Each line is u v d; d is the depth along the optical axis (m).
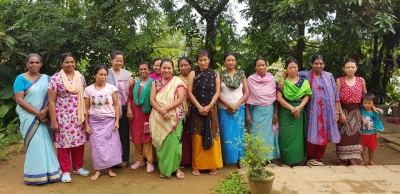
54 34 5.27
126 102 3.97
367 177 3.52
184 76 3.86
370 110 4.11
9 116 6.21
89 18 5.43
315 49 6.03
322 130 3.95
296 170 3.73
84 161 4.36
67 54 3.46
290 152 4.04
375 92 6.82
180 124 3.62
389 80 7.40
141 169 3.99
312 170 3.73
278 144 4.13
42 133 3.48
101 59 5.80
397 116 6.54
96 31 5.57
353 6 4.52
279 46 5.76
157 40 6.28
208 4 5.83
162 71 3.55
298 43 5.73
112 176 3.73
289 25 4.79
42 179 3.46
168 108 3.47
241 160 3.11
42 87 3.46
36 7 5.41
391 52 6.89
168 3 5.58
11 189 3.41
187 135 3.92
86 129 3.59
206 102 3.60
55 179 3.54
